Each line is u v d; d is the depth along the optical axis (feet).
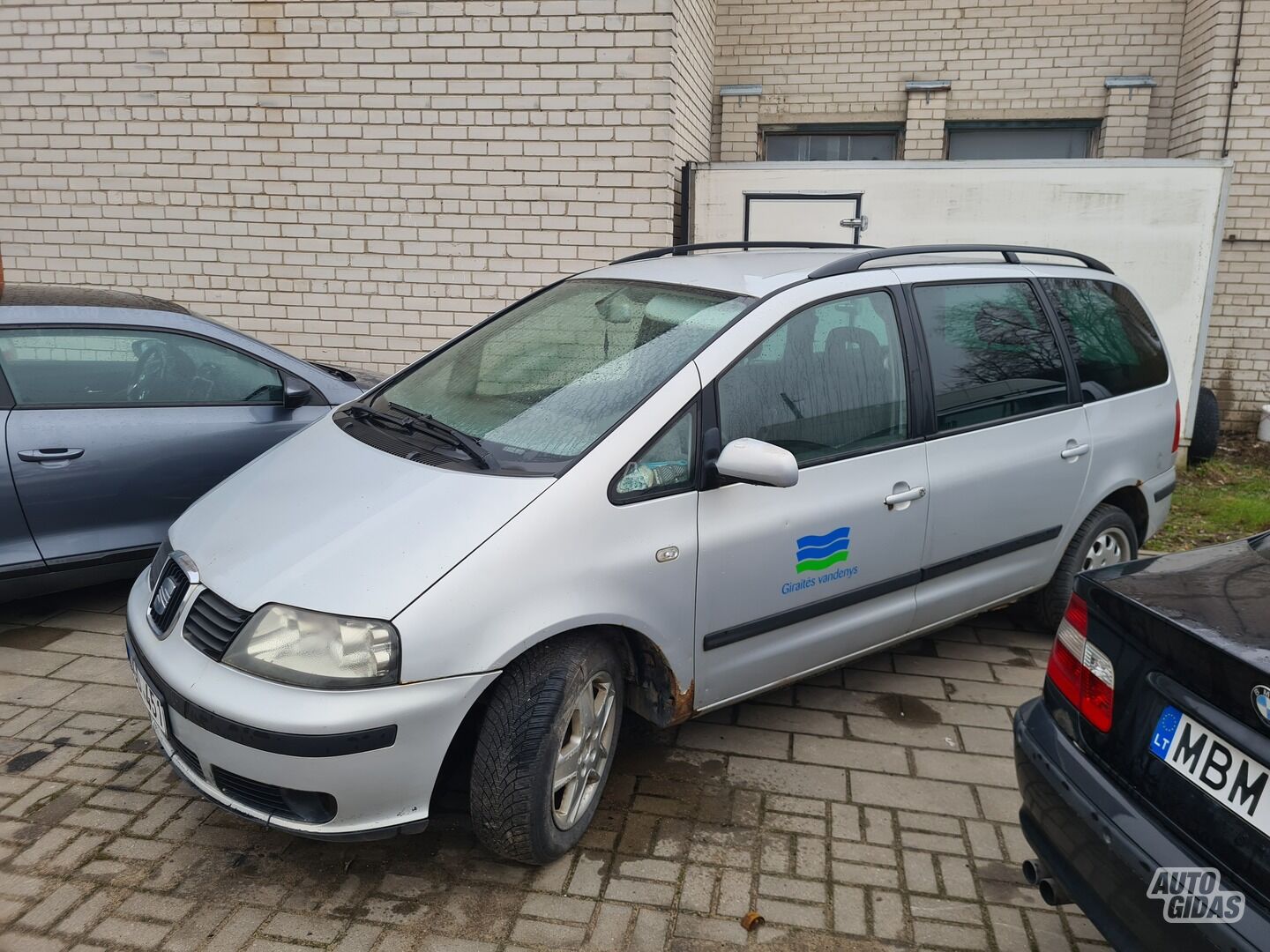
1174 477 15.55
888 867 9.37
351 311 23.98
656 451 9.37
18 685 12.26
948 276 12.42
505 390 10.63
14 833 9.44
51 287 15.17
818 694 12.87
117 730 11.31
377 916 8.50
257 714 7.82
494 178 22.62
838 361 10.91
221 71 22.93
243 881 8.89
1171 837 6.51
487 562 8.28
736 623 10.04
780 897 8.89
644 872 9.18
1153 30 27.12
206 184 23.66
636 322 10.95
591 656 9.00
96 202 24.18
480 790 8.56
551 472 8.95
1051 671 8.14
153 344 14.28
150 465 13.89
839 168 22.52
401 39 22.16
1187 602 7.11
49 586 13.52
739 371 10.05
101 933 8.20
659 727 10.75
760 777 10.82
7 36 23.52
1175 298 22.18
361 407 11.43
